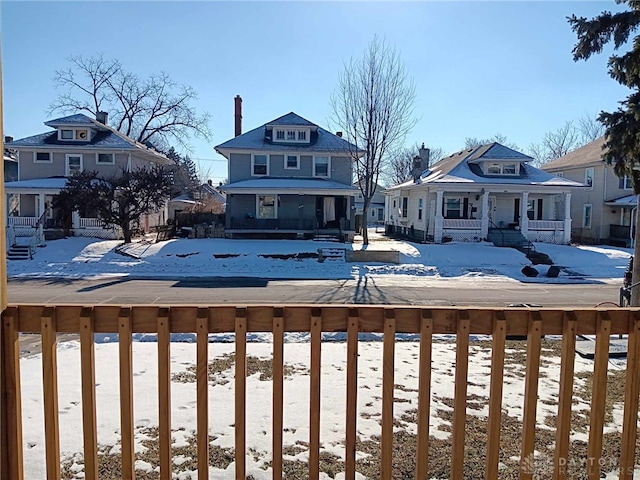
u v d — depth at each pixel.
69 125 26.73
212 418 3.81
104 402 4.08
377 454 3.29
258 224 26.03
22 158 26.80
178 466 3.09
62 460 3.13
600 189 28.91
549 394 4.45
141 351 5.77
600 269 19.92
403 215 32.66
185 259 20.02
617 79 8.04
